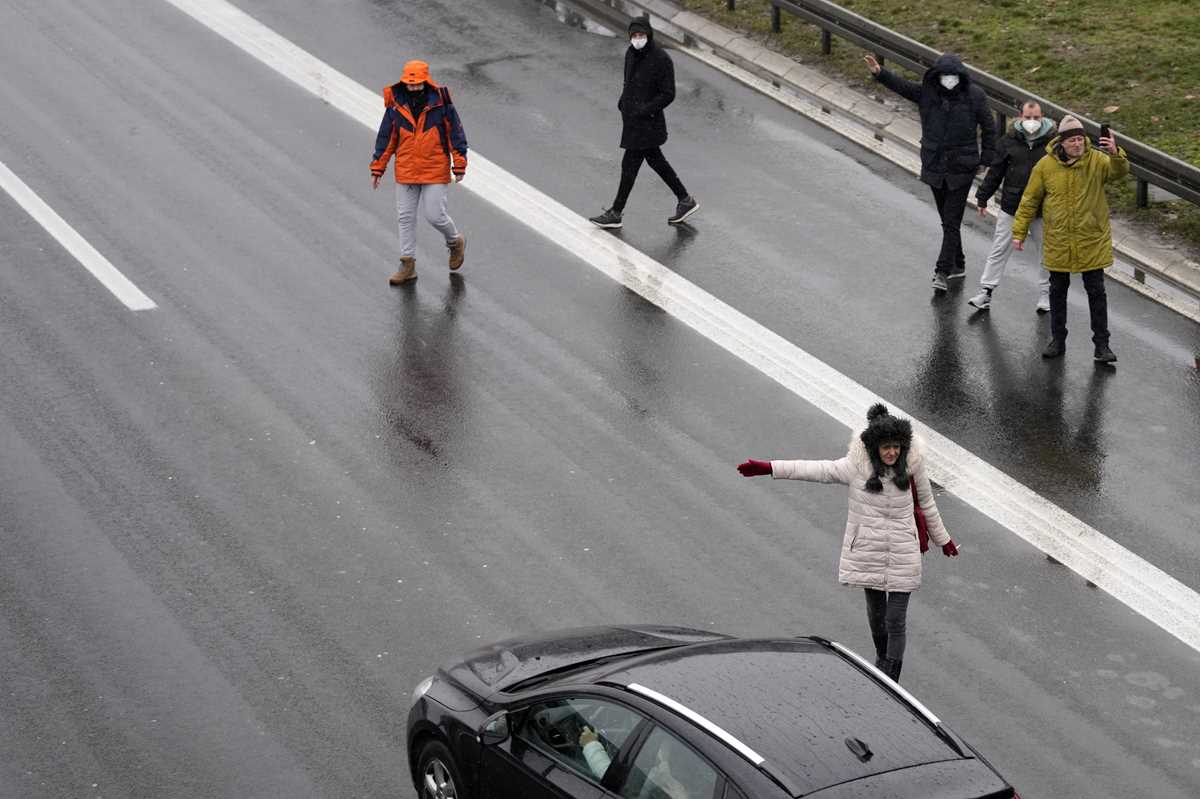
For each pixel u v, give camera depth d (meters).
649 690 13.88
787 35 41.16
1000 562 22.14
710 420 25.42
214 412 25.00
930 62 36.72
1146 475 24.28
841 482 18.92
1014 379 26.98
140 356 26.55
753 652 14.61
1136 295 30.02
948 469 24.39
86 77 37.88
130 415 24.80
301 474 23.47
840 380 26.78
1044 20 40.53
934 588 21.56
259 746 17.78
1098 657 20.14
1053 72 37.59
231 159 34.03
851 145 35.97
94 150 34.09
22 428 24.33
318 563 21.39
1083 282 28.67
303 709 18.45
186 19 41.75
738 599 20.95
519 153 35.06
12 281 28.75
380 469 23.69
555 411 25.47
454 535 22.14
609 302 29.11
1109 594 21.44
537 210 32.69
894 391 26.52
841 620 20.62
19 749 17.66
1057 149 26.61
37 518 22.11
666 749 13.40
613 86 38.47
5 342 26.77
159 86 37.50
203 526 22.11
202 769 17.36
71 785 17.08
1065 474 24.30
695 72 39.59
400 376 26.30
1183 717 19.06
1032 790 17.70
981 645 20.34
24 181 32.59
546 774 14.28
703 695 13.83
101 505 22.48
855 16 38.06
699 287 29.80
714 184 34.03
